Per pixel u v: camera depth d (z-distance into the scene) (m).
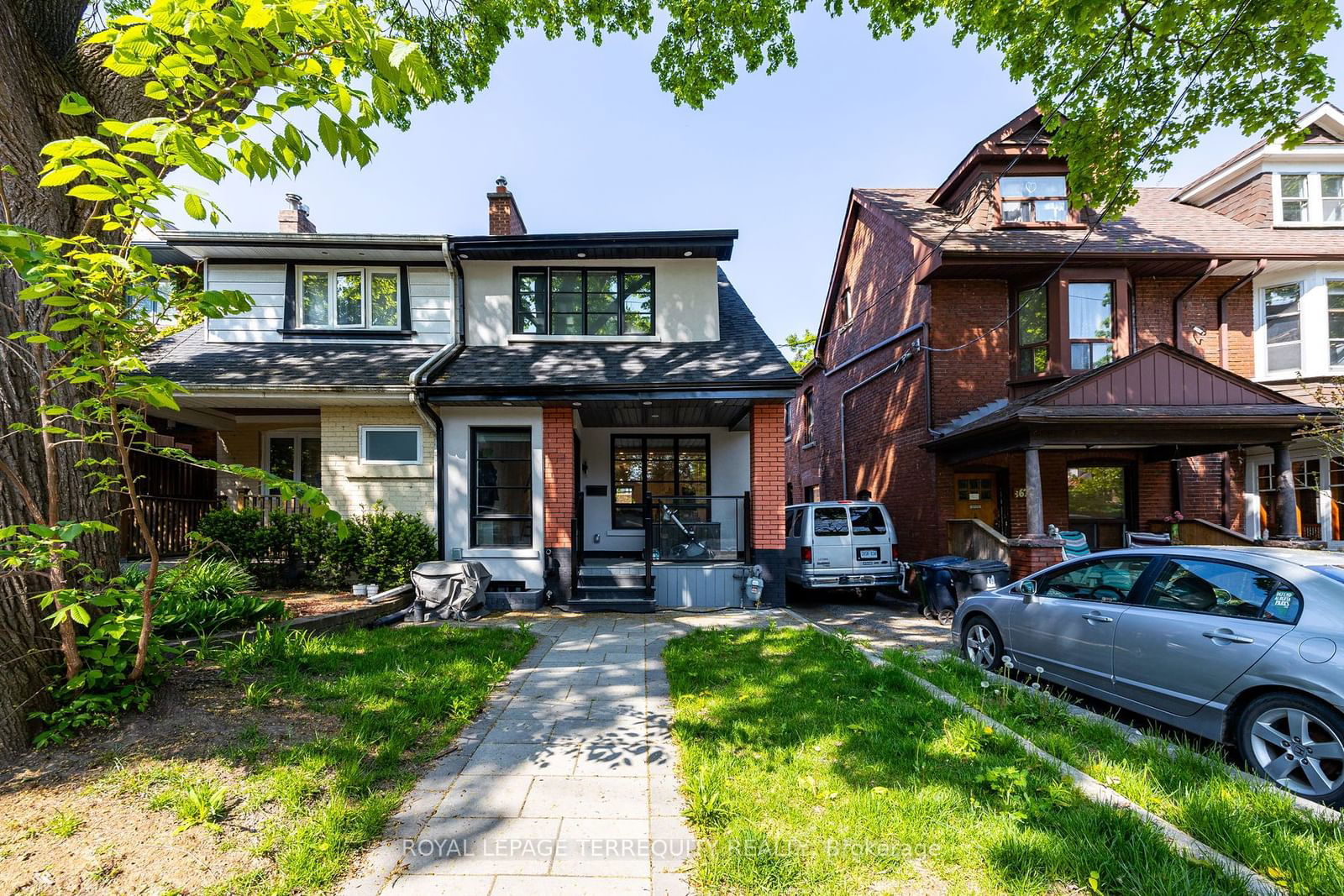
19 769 3.07
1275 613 3.51
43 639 3.44
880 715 4.18
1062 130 8.16
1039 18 7.40
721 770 3.32
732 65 8.88
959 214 12.65
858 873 2.45
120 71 2.49
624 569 9.13
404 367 9.34
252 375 8.81
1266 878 2.41
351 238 9.59
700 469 11.38
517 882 2.45
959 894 2.32
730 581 9.12
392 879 2.46
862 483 15.25
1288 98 7.18
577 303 10.59
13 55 3.47
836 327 17.52
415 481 9.20
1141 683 4.10
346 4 2.37
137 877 2.35
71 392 3.68
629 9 8.48
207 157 2.50
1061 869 2.44
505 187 11.73
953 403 11.34
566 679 5.27
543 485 9.18
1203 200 13.14
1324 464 10.89
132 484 3.39
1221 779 3.25
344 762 3.29
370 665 5.16
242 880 2.36
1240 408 8.84
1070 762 3.48
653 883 2.45
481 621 7.98
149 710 3.79
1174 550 4.26
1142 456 10.90
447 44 8.25
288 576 8.63
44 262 2.54
